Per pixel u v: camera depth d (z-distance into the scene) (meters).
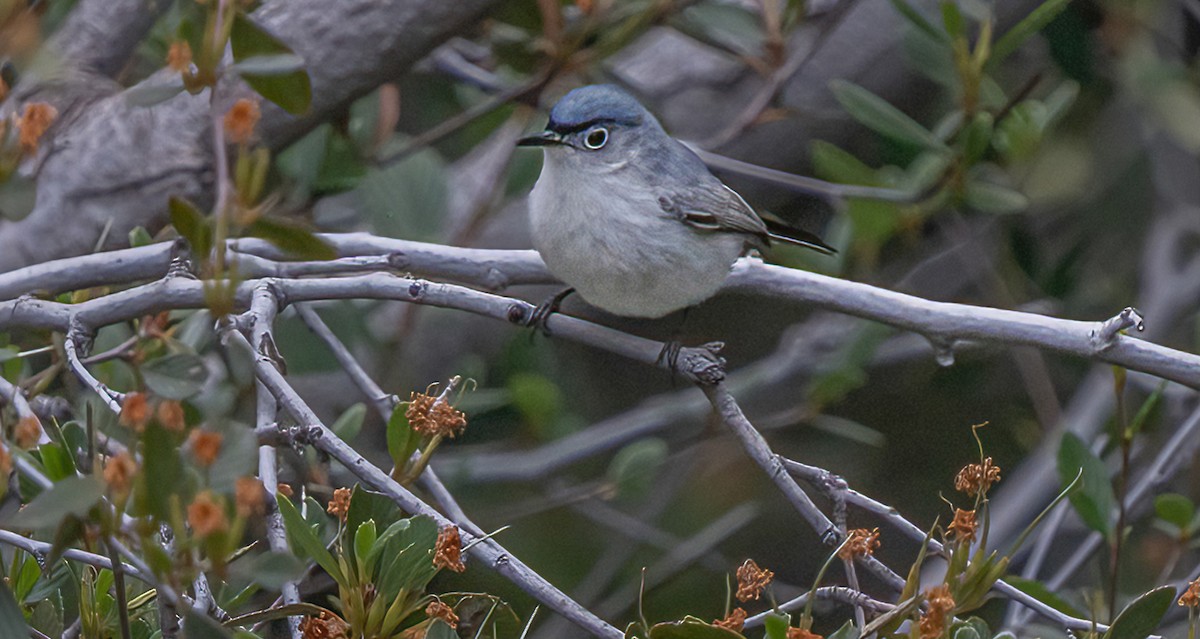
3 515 6.67
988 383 14.84
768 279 9.25
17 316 7.34
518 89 11.12
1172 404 13.51
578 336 9.09
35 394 8.06
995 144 11.70
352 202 13.95
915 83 14.80
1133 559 11.68
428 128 14.31
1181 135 13.35
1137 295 14.75
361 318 12.28
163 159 9.96
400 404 7.21
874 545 6.44
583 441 13.23
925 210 11.52
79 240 9.93
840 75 14.57
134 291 7.39
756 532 15.02
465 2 9.91
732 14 11.64
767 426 13.25
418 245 9.30
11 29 5.42
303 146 11.27
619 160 9.46
